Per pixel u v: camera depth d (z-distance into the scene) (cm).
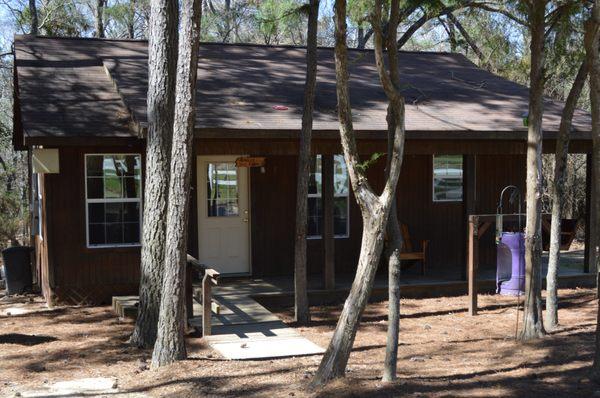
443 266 1443
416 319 1066
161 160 873
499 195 1484
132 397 664
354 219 1369
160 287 877
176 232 762
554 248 980
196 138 1014
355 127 1082
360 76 1435
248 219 1305
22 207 2086
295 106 1169
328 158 1152
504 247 1256
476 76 1579
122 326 993
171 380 711
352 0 873
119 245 1156
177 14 877
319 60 1511
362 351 860
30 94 1170
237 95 1203
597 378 672
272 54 1527
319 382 665
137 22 2731
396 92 624
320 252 1345
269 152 1088
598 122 700
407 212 1416
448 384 668
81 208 1134
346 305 660
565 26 941
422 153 1178
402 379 687
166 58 870
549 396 621
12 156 2617
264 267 1310
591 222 1340
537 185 900
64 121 1085
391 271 677
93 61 1351
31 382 720
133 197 1162
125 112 1141
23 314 1087
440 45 2647
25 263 1321
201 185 1275
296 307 1023
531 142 894
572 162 2194
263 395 645
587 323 1016
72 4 2316
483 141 1214
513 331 975
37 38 1412
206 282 918
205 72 1331
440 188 1443
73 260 1134
